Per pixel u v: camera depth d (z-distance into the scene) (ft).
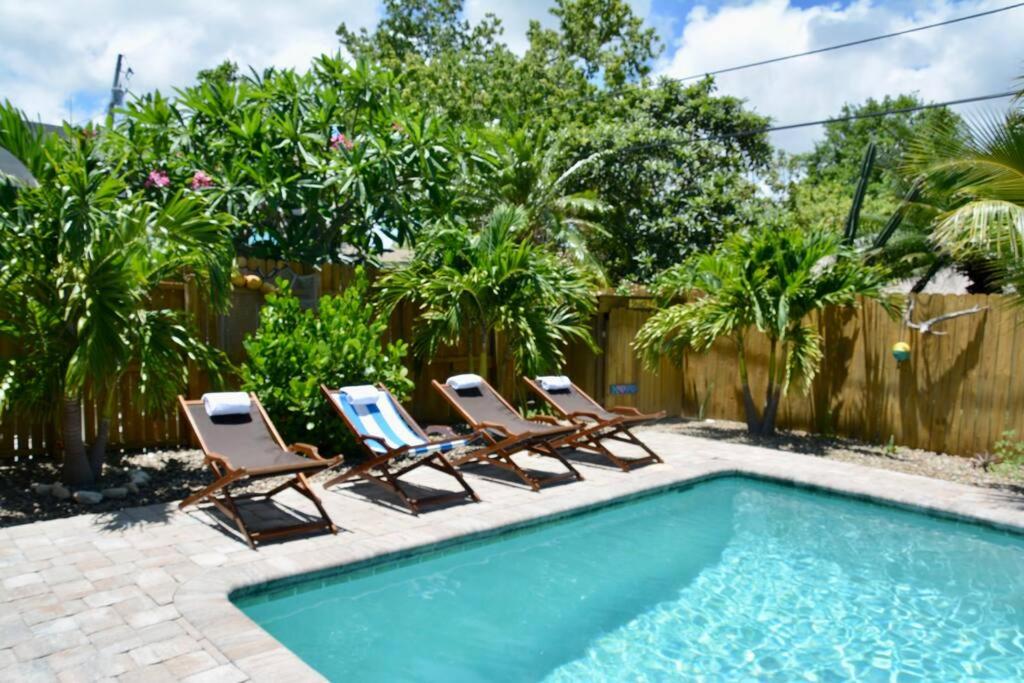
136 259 19.01
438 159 34.01
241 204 31.96
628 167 57.31
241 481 21.62
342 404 21.44
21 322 19.30
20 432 22.21
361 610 14.97
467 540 17.84
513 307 28.63
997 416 27.25
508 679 12.35
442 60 80.33
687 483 24.38
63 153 20.38
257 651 11.19
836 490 23.43
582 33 85.71
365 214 32.58
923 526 21.15
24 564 14.76
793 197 76.89
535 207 42.63
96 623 12.11
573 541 19.60
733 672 12.83
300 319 24.77
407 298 31.04
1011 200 21.86
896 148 36.19
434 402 32.30
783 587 16.69
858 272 29.32
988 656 13.52
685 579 17.08
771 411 32.35
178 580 14.05
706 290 31.73
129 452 24.23
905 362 29.91
